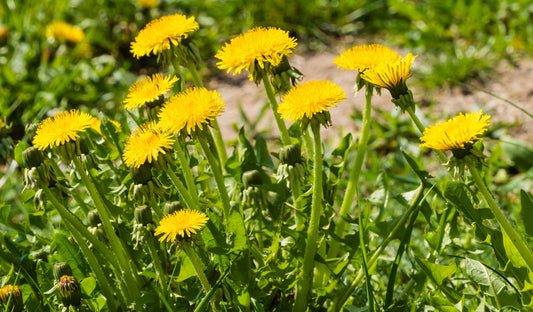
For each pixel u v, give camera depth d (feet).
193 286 3.37
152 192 3.25
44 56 5.97
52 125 3.22
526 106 5.36
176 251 3.17
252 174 3.47
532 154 4.42
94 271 3.34
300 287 3.34
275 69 3.37
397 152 4.77
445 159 3.18
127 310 3.38
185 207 3.43
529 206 3.25
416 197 3.37
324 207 3.42
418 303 3.42
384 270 3.72
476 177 3.08
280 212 3.51
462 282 3.50
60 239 3.41
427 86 5.95
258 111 5.72
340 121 5.51
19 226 3.69
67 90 5.66
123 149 3.58
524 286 3.18
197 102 3.18
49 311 3.47
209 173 3.63
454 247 3.63
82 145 3.27
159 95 3.33
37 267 3.42
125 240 3.43
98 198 3.30
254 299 3.30
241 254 3.27
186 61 3.46
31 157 3.23
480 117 3.06
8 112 5.17
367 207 3.44
